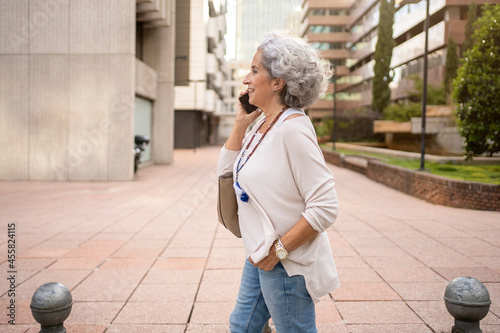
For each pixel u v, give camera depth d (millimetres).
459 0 22609
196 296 3398
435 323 2896
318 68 1557
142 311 3102
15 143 12039
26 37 11734
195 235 5629
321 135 32719
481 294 2527
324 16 44344
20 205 8078
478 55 10742
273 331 2643
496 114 10641
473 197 8211
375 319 2969
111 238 5434
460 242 5266
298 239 1479
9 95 11875
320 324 2893
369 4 33188
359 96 37531
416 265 4270
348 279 3826
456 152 16891
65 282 3713
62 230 5898
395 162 14242
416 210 8047
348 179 14766
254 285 1714
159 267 4172
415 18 26516
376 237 5523
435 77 23172
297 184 1501
